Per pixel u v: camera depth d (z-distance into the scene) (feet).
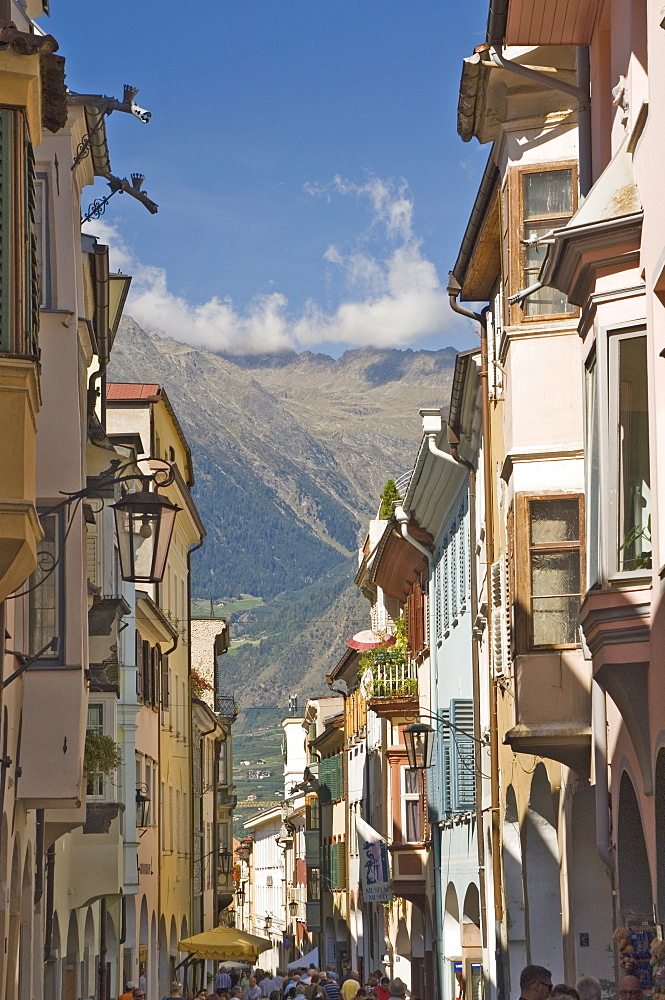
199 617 273.75
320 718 298.15
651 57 46.19
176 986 153.89
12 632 66.44
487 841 99.14
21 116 46.21
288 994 164.86
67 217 70.33
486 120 74.64
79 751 69.10
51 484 69.72
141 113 56.29
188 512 193.06
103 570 113.19
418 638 145.89
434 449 110.32
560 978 76.74
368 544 186.70
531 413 68.08
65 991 108.99
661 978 42.24
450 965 127.44
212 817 252.83
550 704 65.21
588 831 67.62
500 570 83.76
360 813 212.84
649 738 47.06
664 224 44.21
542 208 70.95
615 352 47.93
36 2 72.79
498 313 86.74
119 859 108.58
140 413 169.58
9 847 66.28
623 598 46.78
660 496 44.78
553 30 58.34
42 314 69.82
